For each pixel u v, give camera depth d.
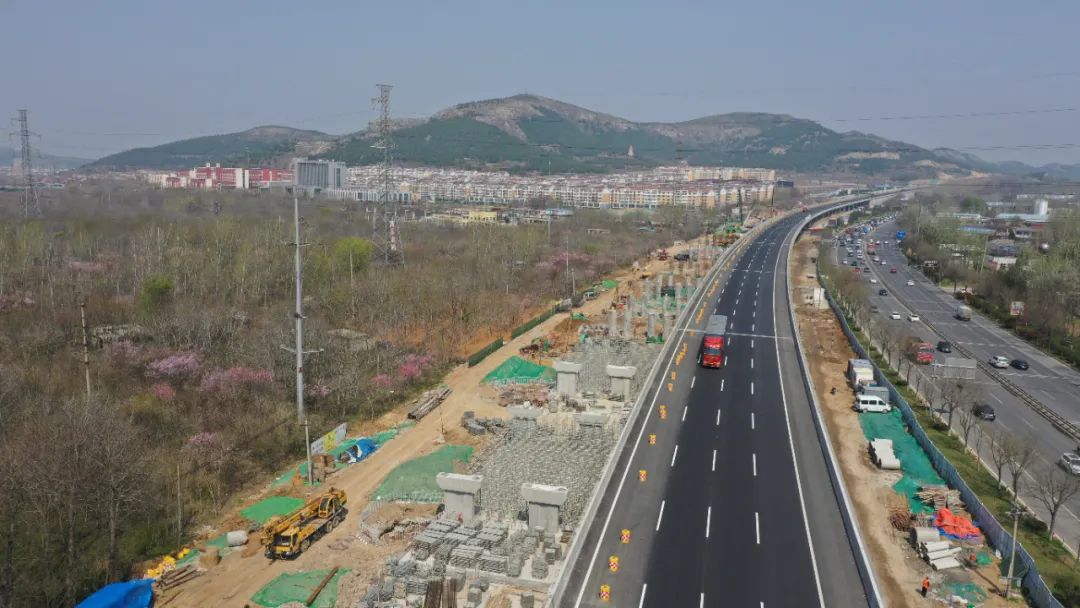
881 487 66.62
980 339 130.00
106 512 55.00
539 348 109.75
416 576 49.12
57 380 79.88
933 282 192.62
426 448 73.94
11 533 47.00
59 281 125.25
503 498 61.53
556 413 83.81
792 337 122.81
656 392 90.75
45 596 46.84
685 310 136.88
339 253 141.12
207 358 91.12
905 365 108.81
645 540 54.62
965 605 48.41
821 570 51.22
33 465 53.16
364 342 102.25
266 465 68.50
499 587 48.91
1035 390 100.00
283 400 82.38
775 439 76.06
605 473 64.69
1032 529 59.88
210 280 129.62
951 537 57.19
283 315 110.69
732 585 48.97
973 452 75.88
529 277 159.00
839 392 94.75
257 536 56.28
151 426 72.94
